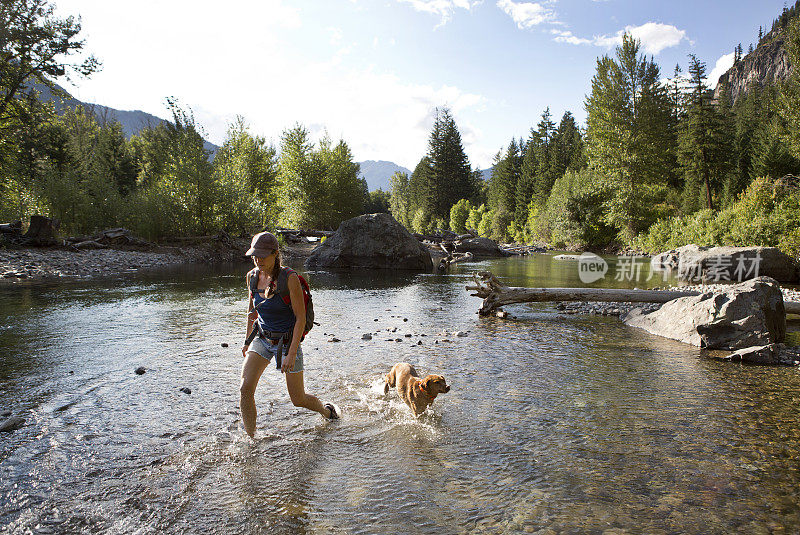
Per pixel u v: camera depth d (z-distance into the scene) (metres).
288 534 2.61
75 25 25.92
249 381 3.81
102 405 4.48
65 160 46.84
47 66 25.55
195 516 2.76
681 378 5.75
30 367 5.62
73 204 22.95
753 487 3.19
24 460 3.38
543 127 94.06
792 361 6.44
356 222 22.94
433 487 3.15
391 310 10.77
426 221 91.62
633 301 10.40
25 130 27.50
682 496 3.06
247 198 28.23
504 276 18.67
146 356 6.24
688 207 44.84
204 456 3.52
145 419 4.18
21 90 26.28
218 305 10.42
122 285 13.20
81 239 20.73
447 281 17.17
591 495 3.06
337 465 3.44
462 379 5.60
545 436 4.02
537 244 54.16
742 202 25.45
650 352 7.04
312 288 14.77
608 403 4.85
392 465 3.46
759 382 5.60
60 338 7.07
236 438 3.85
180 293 12.08
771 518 2.80
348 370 5.86
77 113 58.50
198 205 25.77
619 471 3.40
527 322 9.52
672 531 2.66
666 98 51.53
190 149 26.31
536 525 2.71
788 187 24.86
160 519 2.72
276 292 3.82
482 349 7.11
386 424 4.24
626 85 41.38
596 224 44.41
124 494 2.97
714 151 44.50
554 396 5.05
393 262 22.47
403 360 6.38
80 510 2.78
